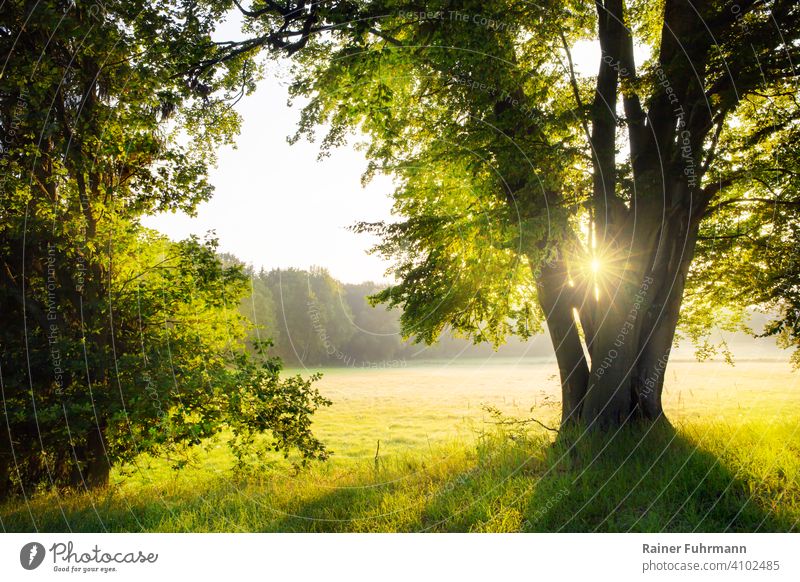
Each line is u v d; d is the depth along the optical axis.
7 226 8.35
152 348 9.04
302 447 9.34
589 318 9.23
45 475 9.84
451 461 8.83
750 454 6.85
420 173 11.03
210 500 7.46
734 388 22.55
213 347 9.84
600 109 7.96
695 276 11.80
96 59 8.52
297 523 6.25
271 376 9.33
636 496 6.06
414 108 10.60
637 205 8.22
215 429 8.98
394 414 26.28
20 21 7.98
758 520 5.24
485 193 9.78
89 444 9.49
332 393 36.00
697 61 7.52
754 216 10.57
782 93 8.00
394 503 6.67
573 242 8.84
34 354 8.43
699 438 7.93
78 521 6.67
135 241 9.40
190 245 9.27
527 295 11.68
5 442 8.75
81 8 8.00
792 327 9.26
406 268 10.98
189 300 9.15
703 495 5.91
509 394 31.52
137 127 8.70
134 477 10.40
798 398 17.19
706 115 7.88
